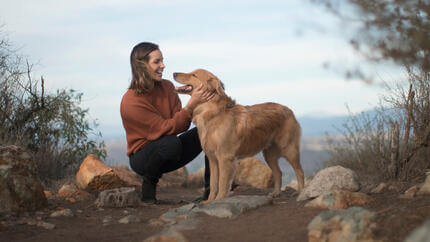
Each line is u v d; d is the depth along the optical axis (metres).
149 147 4.16
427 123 4.29
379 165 4.82
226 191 4.07
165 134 4.16
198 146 4.64
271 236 2.43
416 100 4.38
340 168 3.57
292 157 4.66
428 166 4.46
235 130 4.11
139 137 4.24
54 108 6.06
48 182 5.59
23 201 3.31
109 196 3.83
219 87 4.19
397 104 4.49
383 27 2.19
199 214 3.13
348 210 2.41
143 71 4.17
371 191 3.74
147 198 4.29
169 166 4.54
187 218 3.03
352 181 3.45
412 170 4.48
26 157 3.54
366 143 5.67
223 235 2.53
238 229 2.64
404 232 2.12
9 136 5.24
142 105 4.18
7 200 3.21
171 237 2.40
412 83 4.33
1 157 3.33
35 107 5.88
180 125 4.16
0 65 5.39
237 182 6.72
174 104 4.64
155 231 2.79
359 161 5.70
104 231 2.82
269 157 4.89
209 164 4.55
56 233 2.70
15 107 5.63
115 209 3.74
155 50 4.24
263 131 4.38
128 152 4.39
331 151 6.61
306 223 2.60
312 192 3.46
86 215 3.43
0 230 2.70
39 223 2.91
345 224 2.18
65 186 4.59
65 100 6.20
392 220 2.30
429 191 3.04
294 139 4.69
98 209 3.72
